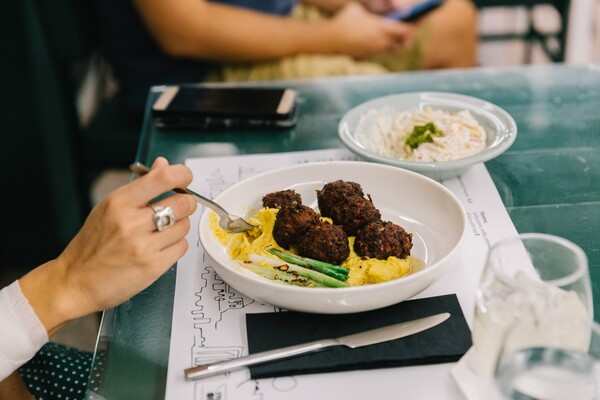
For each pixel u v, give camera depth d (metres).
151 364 0.81
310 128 1.31
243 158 1.22
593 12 2.56
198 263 0.96
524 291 0.65
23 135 1.86
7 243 2.00
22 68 1.79
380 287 0.78
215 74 1.96
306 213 0.92
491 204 1.05
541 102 1.35
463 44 2.22
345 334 0.82
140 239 0.82
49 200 1.95
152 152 1.26
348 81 1.47
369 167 1.05
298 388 0.75
